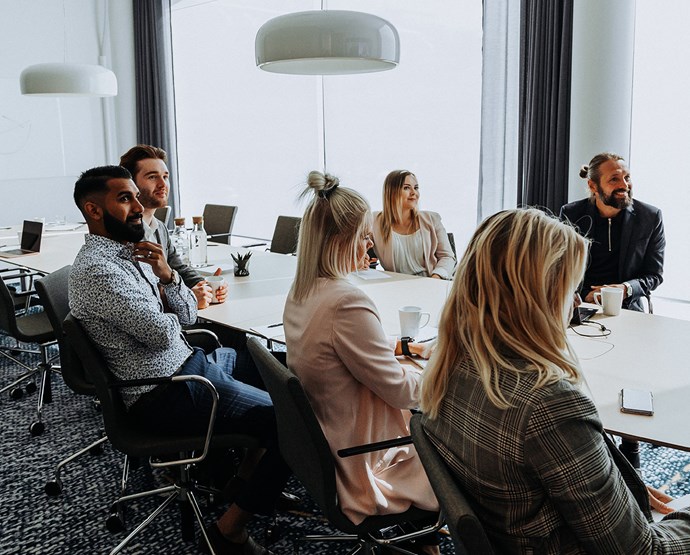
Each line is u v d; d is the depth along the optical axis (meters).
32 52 7.73
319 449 1.66
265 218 7.96
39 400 3.41
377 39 2.63
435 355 1.33
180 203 8.41
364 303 1.81
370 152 6.91
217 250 4.59
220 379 2.39
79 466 3.01
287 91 7.48
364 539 2.01
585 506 1.12
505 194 5.41
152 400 2.25
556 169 4.94
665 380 2.01
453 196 6.43
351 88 6.94
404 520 1.80
